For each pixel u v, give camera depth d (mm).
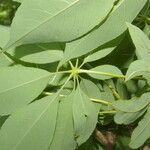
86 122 393
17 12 367
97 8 389
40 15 374
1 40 404
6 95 384
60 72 398
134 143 425
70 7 384
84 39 390
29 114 382
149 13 490
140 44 386
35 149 377
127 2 404
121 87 473
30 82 391
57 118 398
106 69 408
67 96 400
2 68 390
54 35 378
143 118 419
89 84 424
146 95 409
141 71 376
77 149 470
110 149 511
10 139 374
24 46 406
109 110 436
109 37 395
